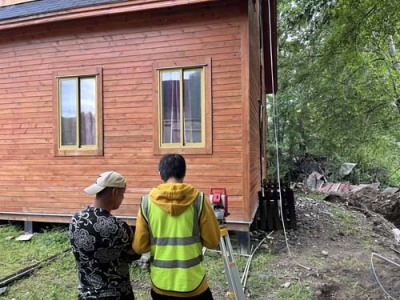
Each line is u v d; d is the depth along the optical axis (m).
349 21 8.46
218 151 5.40
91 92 6.13
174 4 5.34
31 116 6.46
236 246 5.30
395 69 13.01
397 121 13.41
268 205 6.25
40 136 6.40
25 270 4.59
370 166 18.00
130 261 2.18
